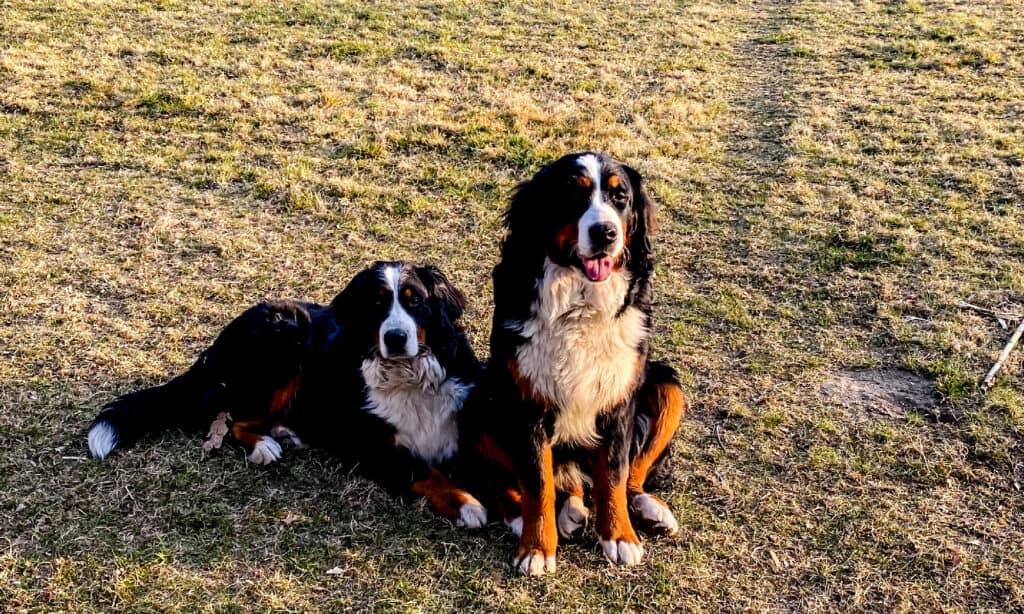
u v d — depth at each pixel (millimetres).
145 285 3686
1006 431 3014
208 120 5285
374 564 2592
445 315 2922
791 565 2613
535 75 6395
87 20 7062
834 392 3201
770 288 3777
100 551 2598
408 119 5391
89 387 3146
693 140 5273
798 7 8734
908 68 6730
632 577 2576
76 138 4957
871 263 3938
